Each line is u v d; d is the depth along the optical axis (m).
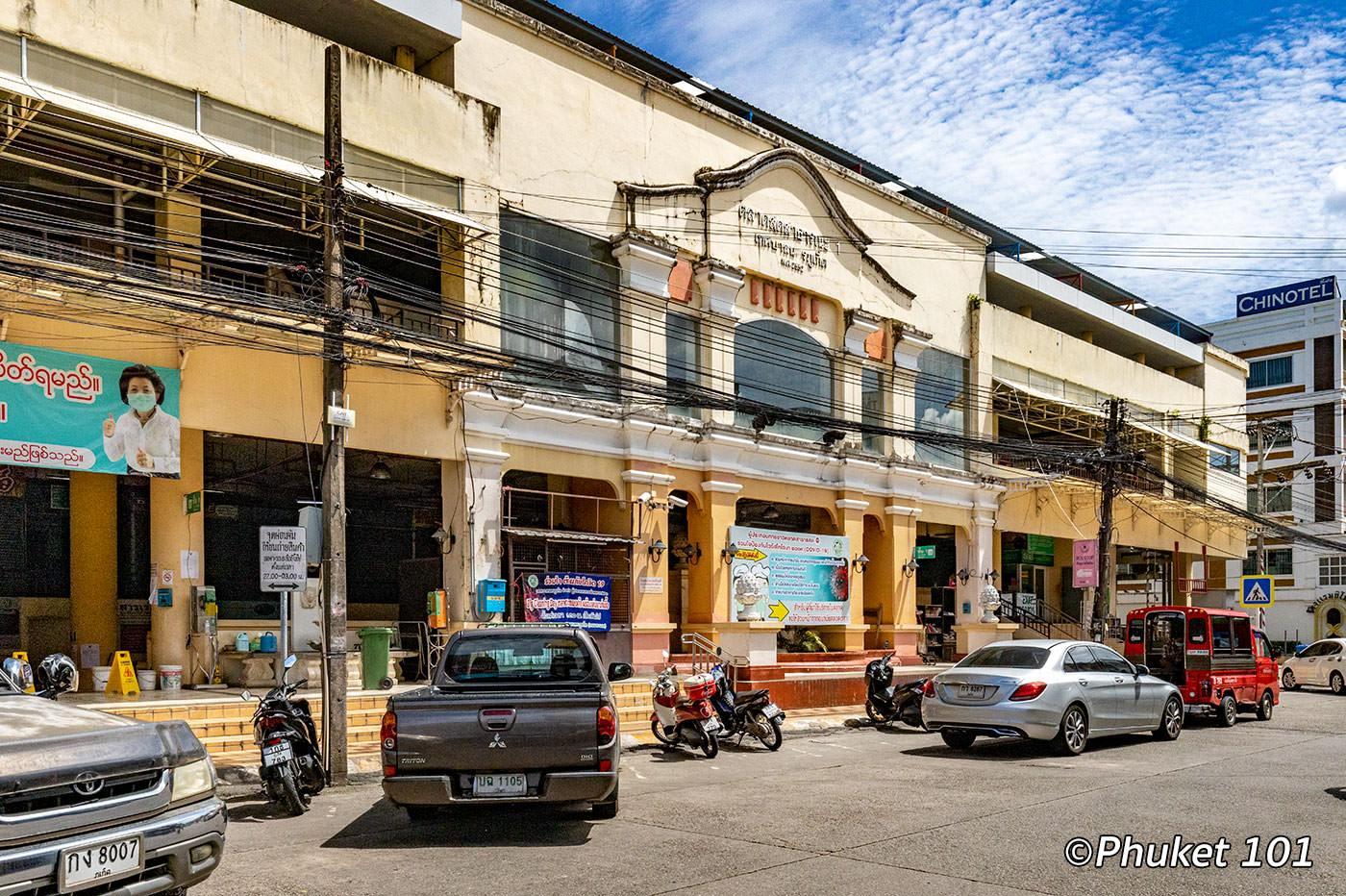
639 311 20.77
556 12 21.86
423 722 8.45
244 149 14.57
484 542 18.03
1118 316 36.75
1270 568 54.62
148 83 14.62
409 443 17.14
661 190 21.34
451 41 18.42
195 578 16.77
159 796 5.66
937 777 12.22
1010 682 14.27
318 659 16.16
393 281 16.09
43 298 12.66
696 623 21.97
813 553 24.16
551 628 10.20
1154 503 35.66
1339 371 52.84
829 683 19.88
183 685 16.41
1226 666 19.66
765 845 8.40
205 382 15.16
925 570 33.94
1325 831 8.97
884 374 26.70
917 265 28.19
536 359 16.77
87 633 16.72
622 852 8.17
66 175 15.33
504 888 7.07
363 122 16.77
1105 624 24.64
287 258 17.47
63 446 13.54
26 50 13.48
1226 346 57.00
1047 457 27.02
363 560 20.30
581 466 19.92
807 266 24.59
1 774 5.04
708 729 14.25
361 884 7.20
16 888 4.95
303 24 17.70
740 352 23.14
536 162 19.34
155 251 15.13
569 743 8.48
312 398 16.23
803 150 24.48
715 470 22.05
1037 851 8.16
